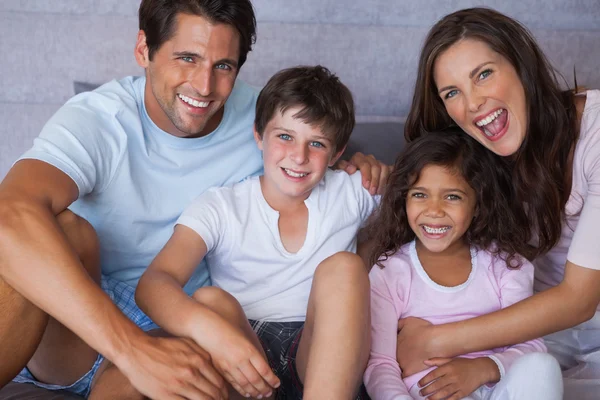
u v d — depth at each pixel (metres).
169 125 1.48
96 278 1.37
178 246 1.40
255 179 1.55
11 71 2.03
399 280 1.50
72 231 1.30
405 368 1.42
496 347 1.40
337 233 1.53
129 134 1.46
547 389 1.19
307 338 1.33
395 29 2.09
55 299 1.13
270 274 1.48
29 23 2.01
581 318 1.38
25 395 1.30
